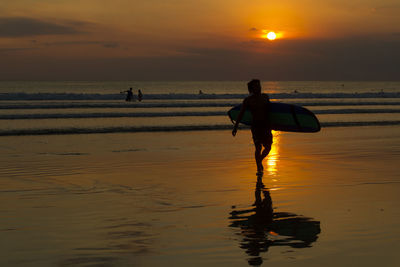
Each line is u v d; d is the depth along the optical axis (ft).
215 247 14.08
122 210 18.69
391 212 18.28
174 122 66.18
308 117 30.48
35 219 17.24
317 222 16.87
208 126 60.80
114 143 44.29
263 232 15.66
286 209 18.92
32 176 26.84
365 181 25.08
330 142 44.75
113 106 94.73
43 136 49.75
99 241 14.65
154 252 13.62
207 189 23.08
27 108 89.40
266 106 29.14
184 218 17.49
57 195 21.56
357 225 16.43
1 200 20.38
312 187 23.45
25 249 13.82
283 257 13.21
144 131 55.31
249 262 12.85
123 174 27.58
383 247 14.05
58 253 13.51
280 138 48.19
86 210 18.65
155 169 29.53
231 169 29.53
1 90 347.36
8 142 44.50
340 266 12.50
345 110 86.38
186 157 35.19
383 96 142.51
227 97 136.77
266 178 26.12
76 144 43.32
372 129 58.39
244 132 55.47
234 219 17.37
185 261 12.90
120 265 12.60
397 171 28.37
